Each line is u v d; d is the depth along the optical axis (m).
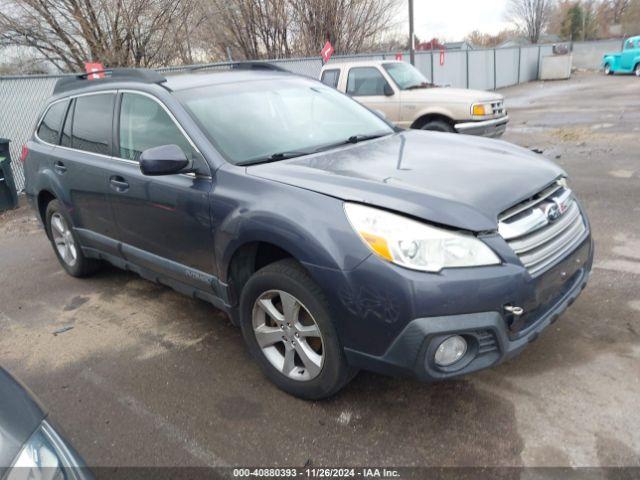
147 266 4.08
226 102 3.79
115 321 4.39
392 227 2.54
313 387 2.99
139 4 14.48
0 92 9.63
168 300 4.71
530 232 2.73
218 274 3.37
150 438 2.94
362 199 2.68
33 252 6.46
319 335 2.85
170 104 3.65
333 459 2.68
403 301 2.47
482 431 2.77
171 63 16.30
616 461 2.50
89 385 3.51
